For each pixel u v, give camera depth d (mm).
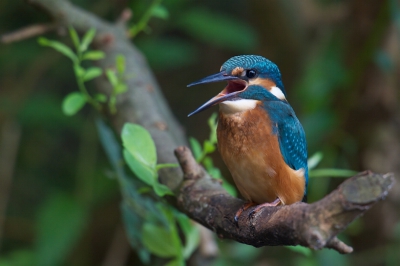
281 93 6387
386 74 10352
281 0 11664
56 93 12922
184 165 5824
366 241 11117
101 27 8625
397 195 10852
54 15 8570
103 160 12008
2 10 12000
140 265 11555
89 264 11891
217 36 11961
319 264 10164
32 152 12438
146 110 7391
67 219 10516
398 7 9688
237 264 10383
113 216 11945
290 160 6055
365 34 10125
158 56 11969
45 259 10039
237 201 5363
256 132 5801
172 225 6383
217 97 6000
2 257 10812
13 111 11398
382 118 10617
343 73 10438
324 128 10430
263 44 12227
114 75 7250
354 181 3689
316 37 12000
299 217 3998
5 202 11227
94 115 11719
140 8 11133
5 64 11844
